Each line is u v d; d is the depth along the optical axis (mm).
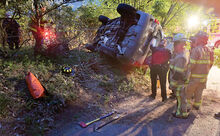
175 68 3510
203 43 3688
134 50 5238
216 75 7613
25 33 6066
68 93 4141
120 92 4859
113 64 6410
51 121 3262
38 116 3254
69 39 6383
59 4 4969
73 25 6652
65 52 6324
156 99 4766
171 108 4164
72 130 3129
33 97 3523
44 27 5543
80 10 8734
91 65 5883
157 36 6164
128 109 4059
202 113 3855
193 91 3795
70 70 4863
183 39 3527
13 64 4613
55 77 4516
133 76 5902
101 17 7551
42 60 5188
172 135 3018
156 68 4488
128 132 3109
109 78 5395
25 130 2914
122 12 5281
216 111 3961
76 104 3951
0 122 2898
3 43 4926
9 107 3209
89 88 4664
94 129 3172
